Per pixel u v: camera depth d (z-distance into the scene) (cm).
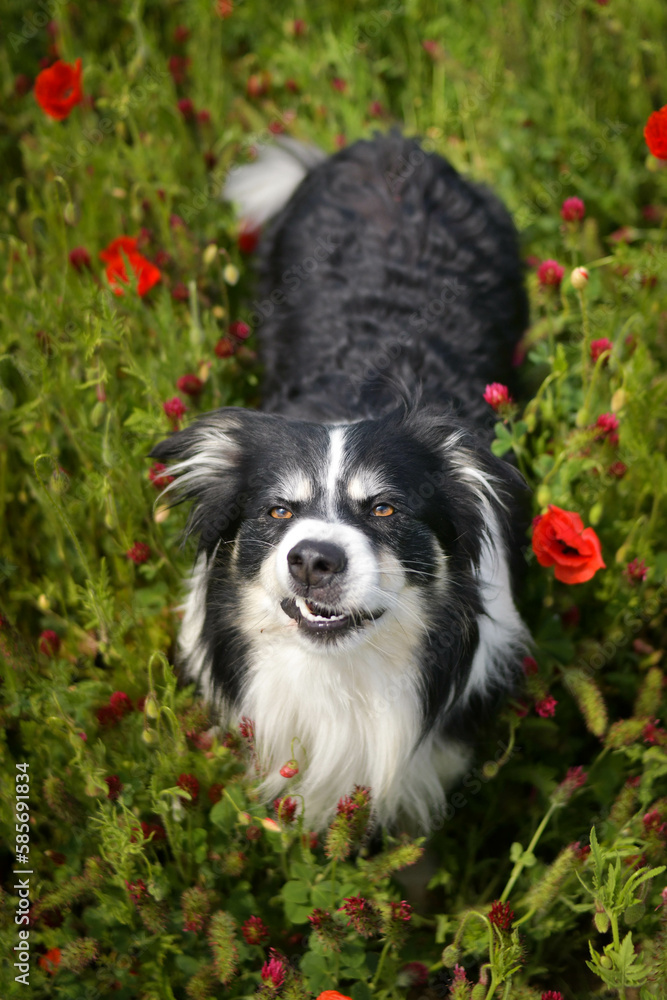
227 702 114
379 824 116
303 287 135
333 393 122
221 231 148
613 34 157
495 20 162
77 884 102
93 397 122
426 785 116
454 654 111
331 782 115
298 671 111
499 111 157
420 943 109
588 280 116
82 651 117
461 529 112
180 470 115
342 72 162
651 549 122
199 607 114
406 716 112
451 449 112
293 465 108
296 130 158
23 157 152
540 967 106
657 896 102
